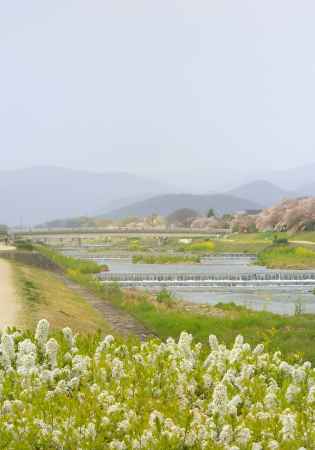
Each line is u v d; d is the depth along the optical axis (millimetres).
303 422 8516
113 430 8133
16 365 11195
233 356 11664
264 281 66250
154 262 102875
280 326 31453
